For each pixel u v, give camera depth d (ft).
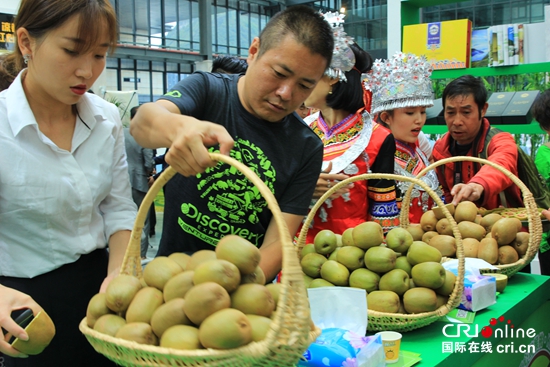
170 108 3.82
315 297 4.24
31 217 4.19
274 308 2.93
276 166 4.35
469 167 8.45
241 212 4.35
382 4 34.06
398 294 4.73
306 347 2.64
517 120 10.11
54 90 3.86
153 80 36.94
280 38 3.76
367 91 8.26
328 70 6.01
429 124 10.89
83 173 4.38
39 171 4.13
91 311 3.20
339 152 6.34
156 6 35.55
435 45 10.96
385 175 5.09
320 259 5.06
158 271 3.17
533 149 11.30
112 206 4.77
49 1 3.66
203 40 37.93
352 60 6.09
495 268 5.98
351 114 6.49
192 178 4.37
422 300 4.58
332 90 6.25
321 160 4.64
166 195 4.60
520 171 8.28
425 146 9.40
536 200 8.22
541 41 10.18
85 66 3.80
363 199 6.28
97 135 4.51
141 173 16.01
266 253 4.13
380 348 3.86
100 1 3.77
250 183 4.29
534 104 8.71
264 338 2.62
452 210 6.73
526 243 6.35
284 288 2.57
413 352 4.32
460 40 10.68
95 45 3.77
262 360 2.56
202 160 2.95
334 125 6.53
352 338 3.80
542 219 7.04
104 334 2.94
